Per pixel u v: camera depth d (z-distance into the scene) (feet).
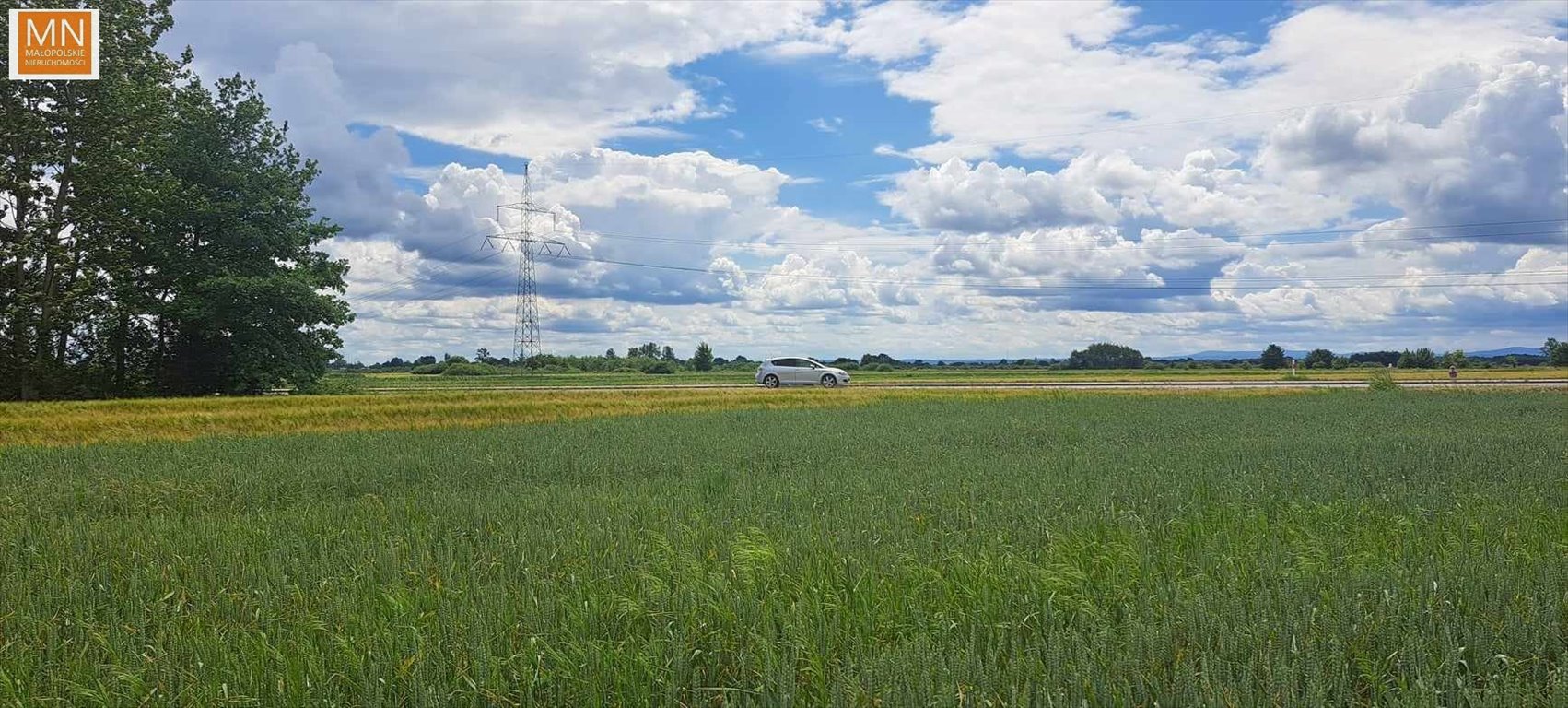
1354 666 16.92
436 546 29.71
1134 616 19.22
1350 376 198.80
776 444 67.77
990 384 159.33
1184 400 117.50
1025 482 42.88
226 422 90.38
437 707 15.71
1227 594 20.89
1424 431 69.62
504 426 86.69
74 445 72.49
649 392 127.03
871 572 23.27
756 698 16.01
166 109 134.21
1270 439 64.18
